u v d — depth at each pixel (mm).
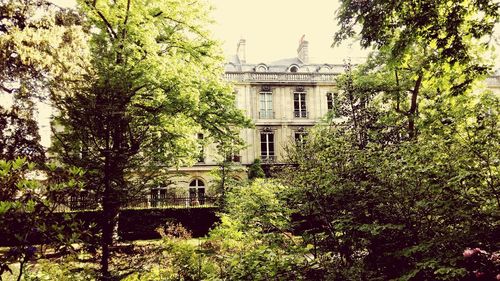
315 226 6684
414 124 12672
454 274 4016
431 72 7492
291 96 31156
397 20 6984
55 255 4762
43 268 5230
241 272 5477
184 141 15602
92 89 5820
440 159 5375
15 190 3736
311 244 6062
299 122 30656
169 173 7234
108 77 6027
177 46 16328
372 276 5266
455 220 5062
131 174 6137
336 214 5859
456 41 6469
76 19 10672
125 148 6012
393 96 15391
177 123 15203
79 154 6156
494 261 4391
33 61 8141
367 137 10234
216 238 7406
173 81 14555
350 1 6906
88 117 5719
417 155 5473
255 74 30891
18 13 8766
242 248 7113
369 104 13516
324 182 5871
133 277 5867
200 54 16672
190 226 19359
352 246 5715
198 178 27562
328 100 31422
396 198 5332
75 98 5777
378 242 5477
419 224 5301
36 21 9031
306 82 31234
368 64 16031
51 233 3805
